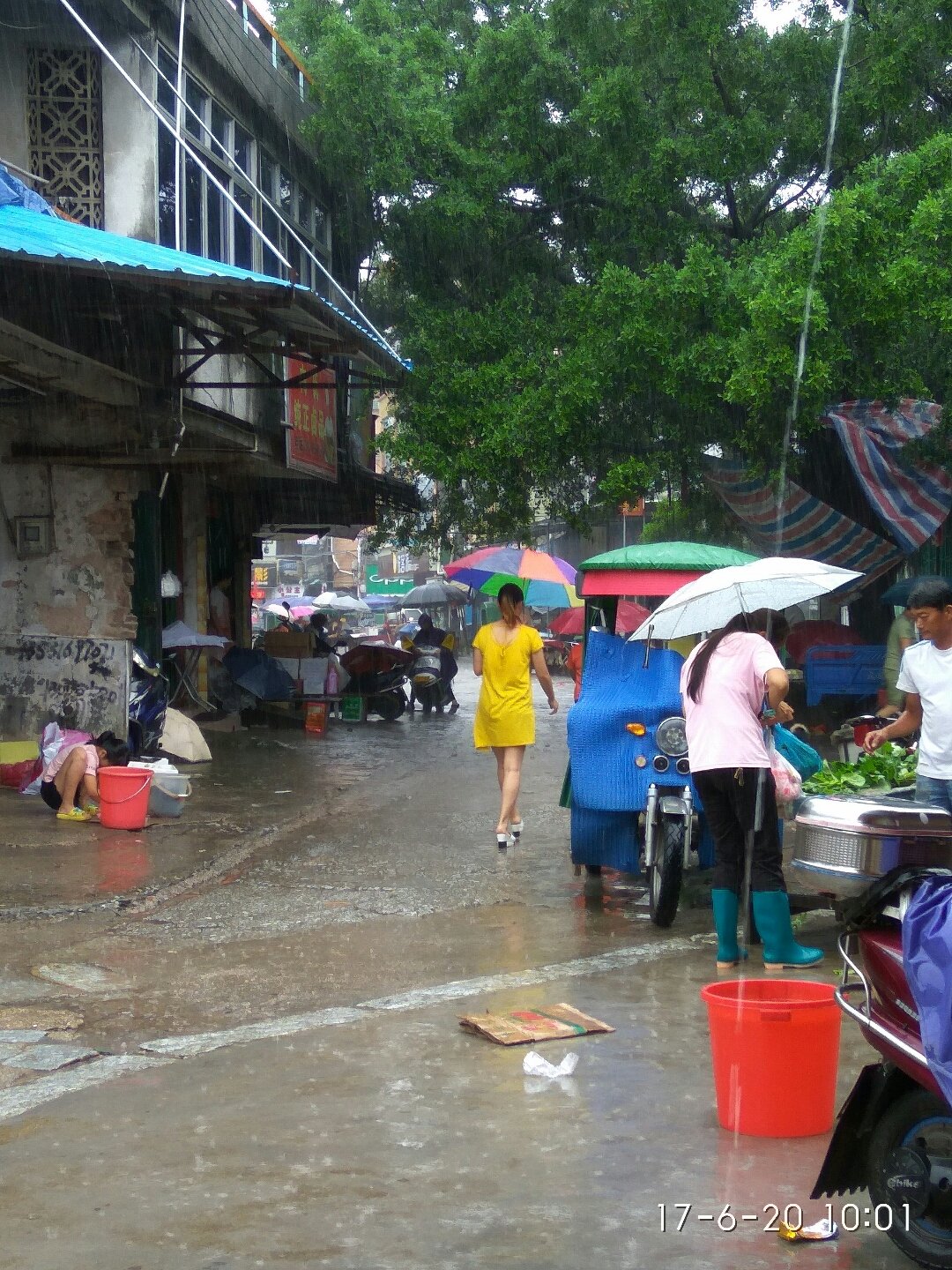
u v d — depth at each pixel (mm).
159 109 13461
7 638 13430
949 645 6180
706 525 21016
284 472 18109
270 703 20594
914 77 16359
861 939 3775
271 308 10359
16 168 12195
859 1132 3635
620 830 7871
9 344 10836
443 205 18297
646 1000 5902
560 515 19453
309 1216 3783
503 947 6945
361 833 10609
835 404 16375
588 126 17484
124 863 9148
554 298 19000
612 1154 4203
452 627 56000
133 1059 5172
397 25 19828
